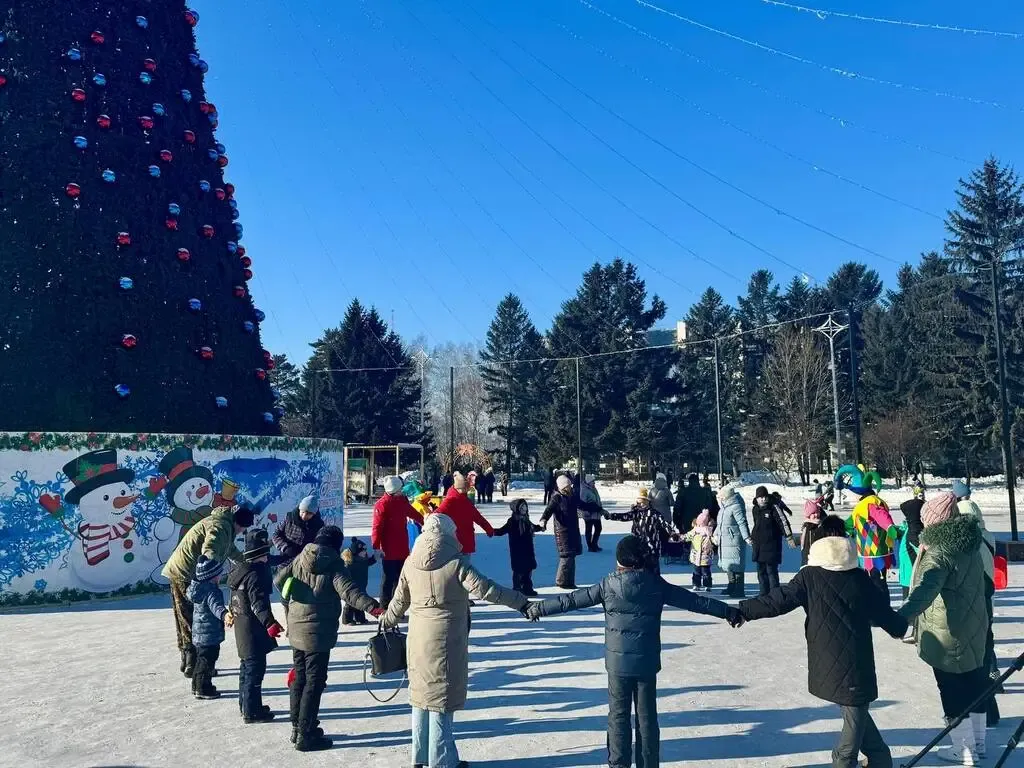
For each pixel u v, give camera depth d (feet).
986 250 161.68
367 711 20.94
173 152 50.29
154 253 47.83
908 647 27.17
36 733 19.31
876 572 30.58
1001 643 26.94
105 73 47.34
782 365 171.83
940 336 172.55
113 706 21.63
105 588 40.91
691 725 19.11
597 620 33.06
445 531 16.56
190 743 18.52
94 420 43.29
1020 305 145.69
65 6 46.42
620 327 195.83
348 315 196.85
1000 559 21.81
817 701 20.89
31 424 41.42
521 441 219.00
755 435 182.60
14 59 44.42
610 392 187.73
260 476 48.91
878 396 184.24
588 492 58.08
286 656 27.71
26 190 43.24
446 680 16.06
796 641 28.17
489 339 230.48
